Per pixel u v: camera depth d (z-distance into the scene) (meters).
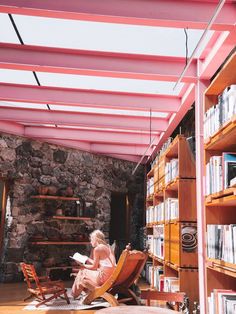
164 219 6.22
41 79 5.74
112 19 3.64
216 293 3.02
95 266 5.82
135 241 10.47
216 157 3.14
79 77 5.58
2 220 8.36
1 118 7.34
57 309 5.44
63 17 3.65
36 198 8.70
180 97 6.37
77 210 9.17
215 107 3.30
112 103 6.23
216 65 4.59
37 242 8.26
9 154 8.29
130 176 10.57
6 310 5.33
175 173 5.54
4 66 4.77
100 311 2.69
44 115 7.49
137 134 8.95
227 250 2.82
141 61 4.88
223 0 2.63
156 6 3.63
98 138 8.83
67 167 9.34
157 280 6.64
